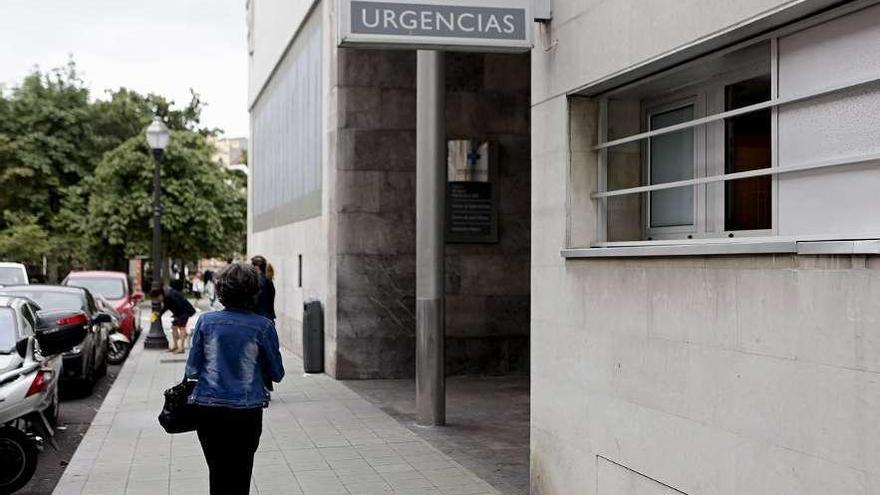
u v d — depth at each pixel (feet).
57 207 155.53
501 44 22.49
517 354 49.29
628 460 19.04
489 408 38.88
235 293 19.29
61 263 149.48
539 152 23.18
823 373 13.67
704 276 16.53
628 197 21.80
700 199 19.38
